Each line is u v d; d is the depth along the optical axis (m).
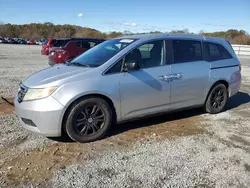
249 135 4.95
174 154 4.08
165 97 5.16
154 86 4.95
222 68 6.12
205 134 4.94
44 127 4.13
